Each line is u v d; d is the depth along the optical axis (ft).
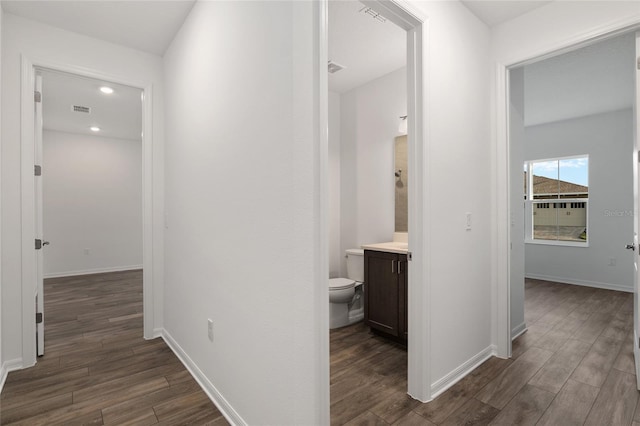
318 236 3.77
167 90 8.86
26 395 6.19
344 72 10.49
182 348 7.66
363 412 5.55
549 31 6.96
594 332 9.29
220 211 5.75
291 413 4.05
